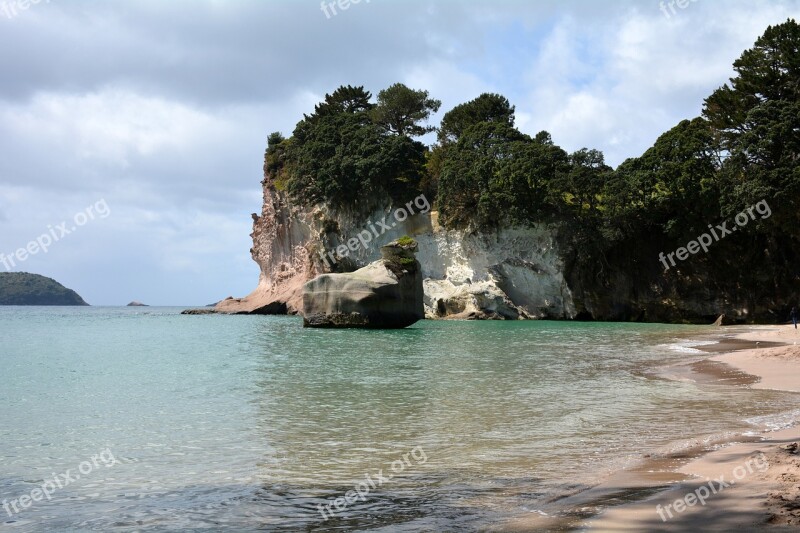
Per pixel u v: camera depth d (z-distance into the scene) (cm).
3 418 1428
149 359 2794
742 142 6206
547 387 1842
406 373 2188
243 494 874
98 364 2595
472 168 7294
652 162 6706
